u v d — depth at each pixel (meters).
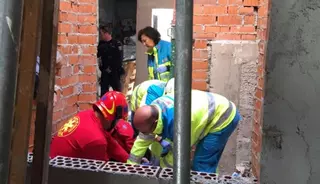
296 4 1.33
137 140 2.44
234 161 3.57
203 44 3.76
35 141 1.28
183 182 0.98
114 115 2.61
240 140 3.55
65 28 3.27
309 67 1.34
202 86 3.78
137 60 5.09
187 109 0.98
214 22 3.75
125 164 2.02
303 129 1.37
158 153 2.63
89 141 2.46
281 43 1.35
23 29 1.08
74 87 3.56
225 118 2.54
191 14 0.98
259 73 3.24
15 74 0.97
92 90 3.70
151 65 4.48
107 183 1.88
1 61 0.95
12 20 0.95
